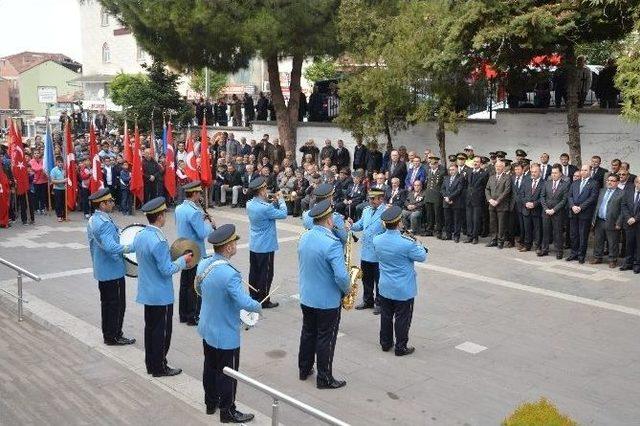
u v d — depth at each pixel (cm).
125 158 2066
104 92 4875
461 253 1491
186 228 1002
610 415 720
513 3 1462
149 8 2073
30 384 785
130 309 1096
